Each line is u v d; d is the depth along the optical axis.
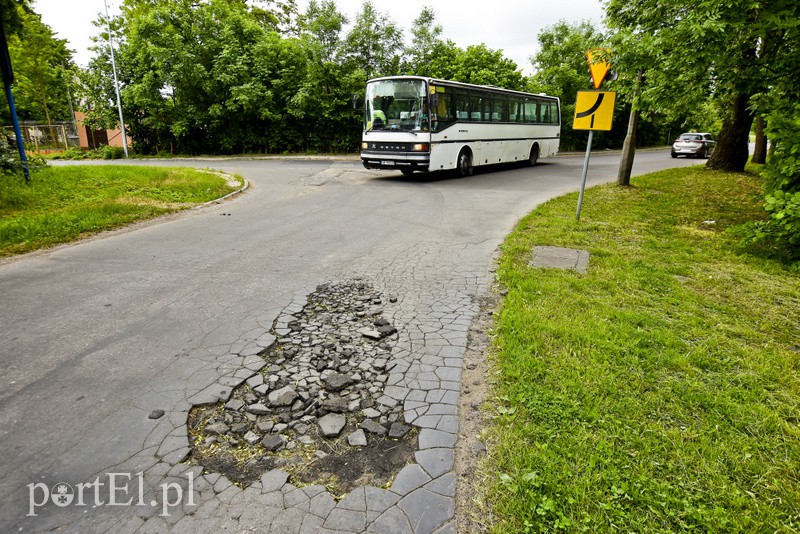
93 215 9.04
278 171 18.58
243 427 3.02
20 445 2.80
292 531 2.21
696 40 7.60
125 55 28.08
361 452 2.79
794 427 2.89
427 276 5.84
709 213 9.63
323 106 26.67
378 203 11.27
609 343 3.80
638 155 33.75
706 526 2.17
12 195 10.19
